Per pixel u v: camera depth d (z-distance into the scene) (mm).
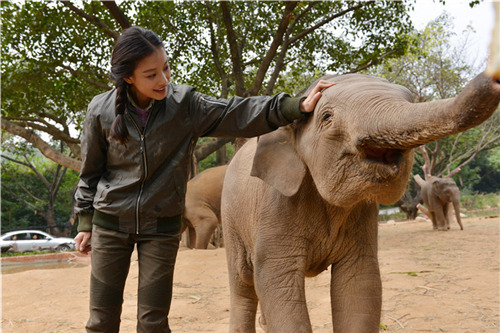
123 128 2277
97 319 2482
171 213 2479
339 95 2068
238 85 13305
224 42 15945
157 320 2471
